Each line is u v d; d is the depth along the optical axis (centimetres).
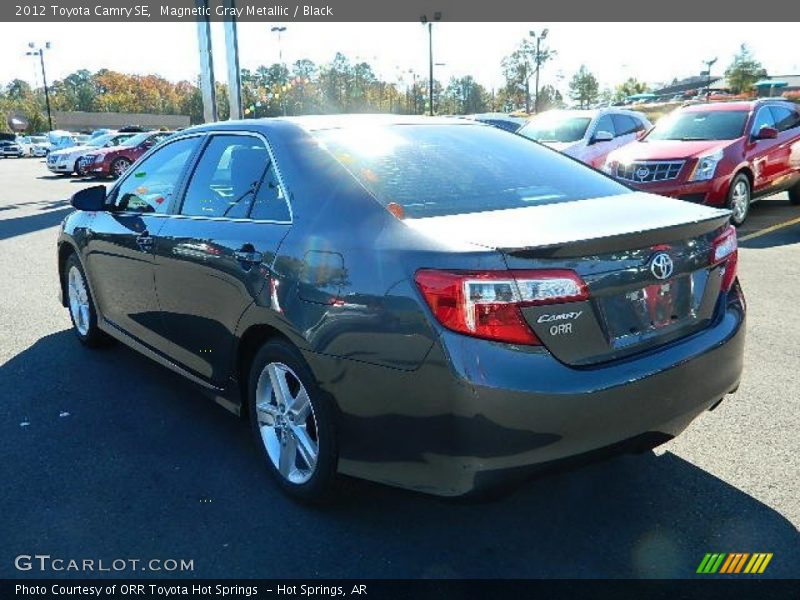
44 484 330
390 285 254
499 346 239
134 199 437
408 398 251
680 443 358
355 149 323
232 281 325
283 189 318
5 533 293
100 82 11219
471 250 242
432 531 293
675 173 938
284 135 336
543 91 7800
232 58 1511
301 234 294
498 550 279
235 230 332
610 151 1174
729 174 941
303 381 290
